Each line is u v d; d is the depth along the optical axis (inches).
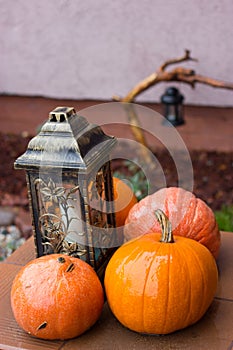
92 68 239.9
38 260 66.3
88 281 64.5
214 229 77.4
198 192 171.3
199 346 63.9
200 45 221.9
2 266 81.4
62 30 236.1
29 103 246.2
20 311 63.7
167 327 64.4
